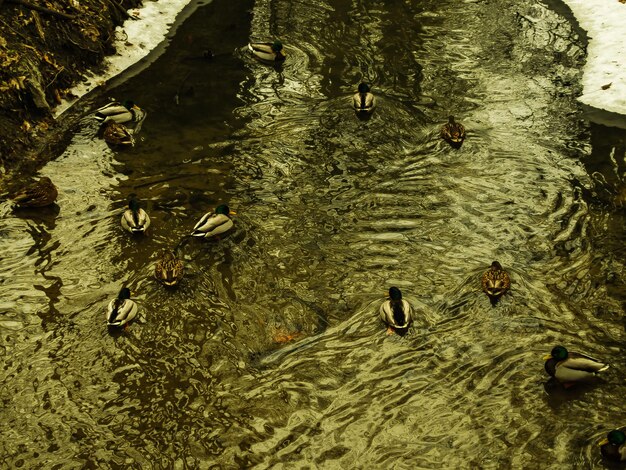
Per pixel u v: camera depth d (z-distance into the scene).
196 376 10.00
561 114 16.45
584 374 9.63
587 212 13.32
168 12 21.00
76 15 18.14
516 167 14.61
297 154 15.06
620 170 14.55
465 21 20.98
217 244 12.48
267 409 9.53
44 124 15.72
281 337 10.66
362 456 8.91
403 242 12.60
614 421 9.37
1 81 15.43
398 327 10.57
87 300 11.23
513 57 18.92
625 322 10.92
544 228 12.93
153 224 12.91
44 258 12.09
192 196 13.72
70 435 9.15
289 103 17.00
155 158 14.87
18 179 14.12
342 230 12.91
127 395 9.71
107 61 18.28
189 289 11.48
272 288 11.59
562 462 8.84
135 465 8.78
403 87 17.56
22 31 16.72
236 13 21.53
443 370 10.11
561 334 10.70
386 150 15.21
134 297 11.30
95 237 12.60
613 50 18.78
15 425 9.27
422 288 11.59
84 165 14.61
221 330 10.75
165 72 18.25
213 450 8.98
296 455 8.91
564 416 9.44
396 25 20.80
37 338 10.55
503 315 11.04
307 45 19.72
